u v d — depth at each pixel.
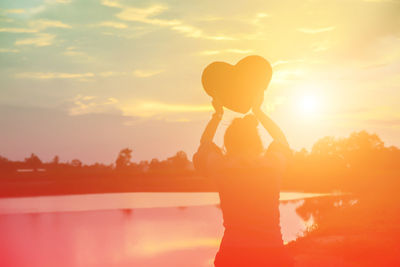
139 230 10.36
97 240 8.83
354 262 5.31
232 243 1.67
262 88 1.80
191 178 37.94
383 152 37.28
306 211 13.68
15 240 8.88
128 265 6.21
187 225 11.23
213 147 1.79
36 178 36.91
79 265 6.23
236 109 1.82
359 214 9.66
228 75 1.79
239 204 1.70
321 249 6.10
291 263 1.67
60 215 14.40
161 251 7.36
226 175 1.73
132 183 35.34
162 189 31.75
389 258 5.36
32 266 6.19
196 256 6.86
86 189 32.16
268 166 1.72
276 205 1.73
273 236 1.67
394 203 11.05
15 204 20.41
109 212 15.18
